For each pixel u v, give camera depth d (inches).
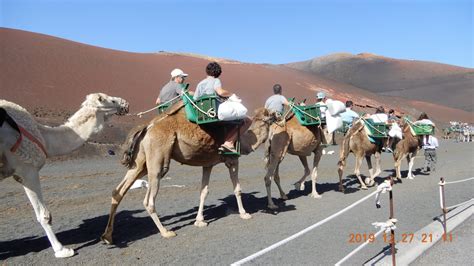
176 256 280.1
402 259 270.1
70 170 691.4
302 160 511.2
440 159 1004.6
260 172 717.3
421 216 389.7
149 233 335.3
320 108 472.1
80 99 1330.0
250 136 388.5
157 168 321.4
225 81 2365.9
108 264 265.4
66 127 297.0
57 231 340.2
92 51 2028.8
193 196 495.2
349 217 384.8
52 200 454.6
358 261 268.2
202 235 328.8
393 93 4810.5
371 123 543.8
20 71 1414.9
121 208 426.3
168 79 1971.0
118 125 1085.8
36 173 275.1
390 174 724.0
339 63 6658.5
